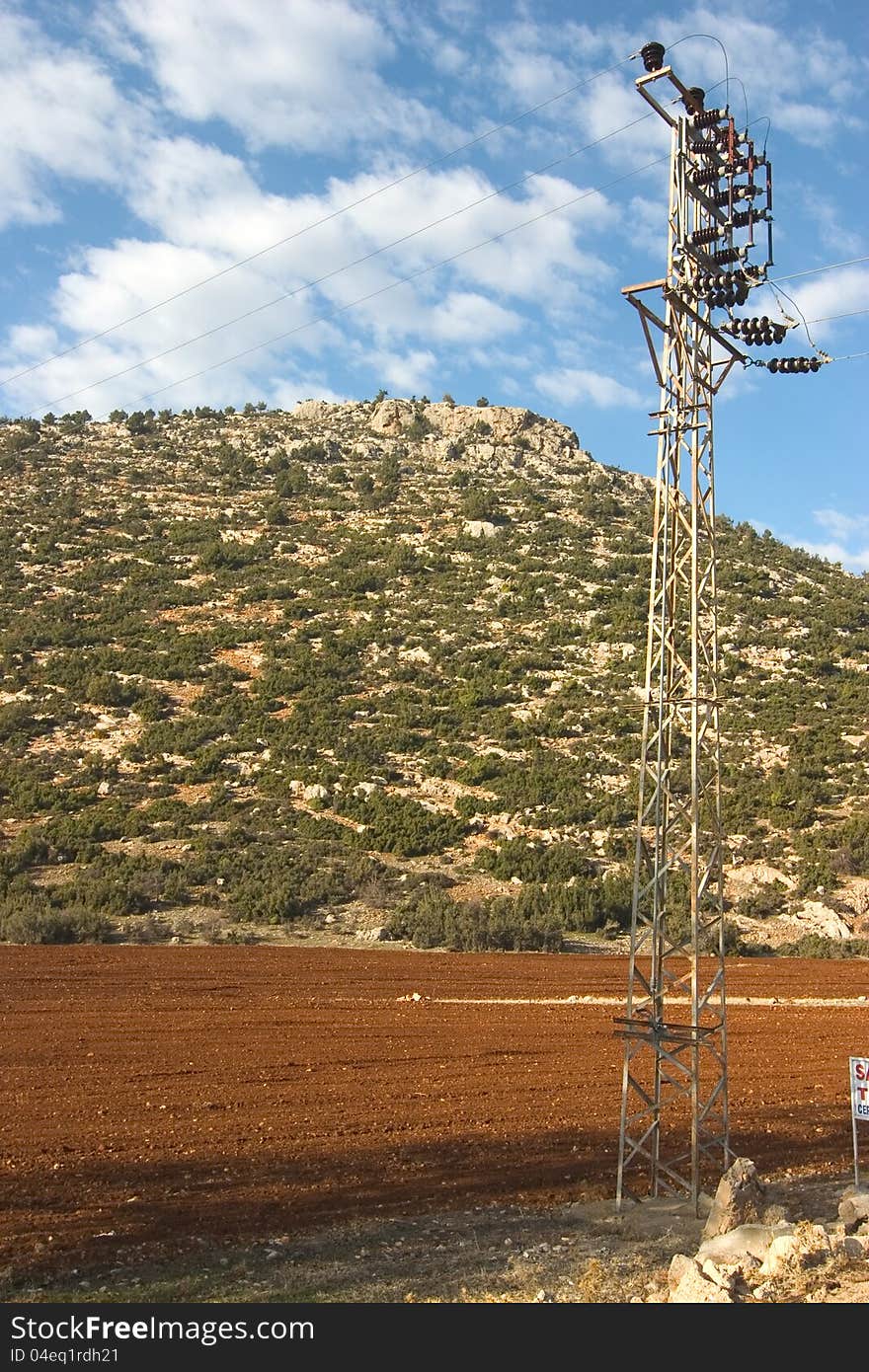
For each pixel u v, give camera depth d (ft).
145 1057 91.30
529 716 291.79
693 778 55.16
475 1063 92.99
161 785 243.60
